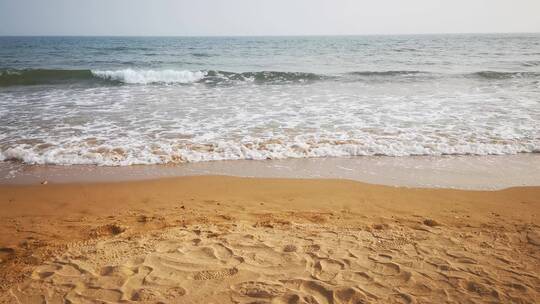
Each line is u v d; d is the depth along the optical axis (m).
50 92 13.67
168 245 3.77
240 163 6.87
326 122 9.32
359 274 3.24
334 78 17.64
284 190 5.66
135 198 5.36
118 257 3.55
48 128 8.69
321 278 3.18
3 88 14.53
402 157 7.14
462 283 3.11
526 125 8.95
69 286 3.10
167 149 7.42
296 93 13.62
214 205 5.09
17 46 52.34
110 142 7.77
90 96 12.88
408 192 5.58
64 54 34.81
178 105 11.42
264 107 11.13
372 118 9.70
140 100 12.21
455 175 6.28
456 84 15.69
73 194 5.49
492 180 6.06
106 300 2.91
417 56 31.52
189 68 22.39
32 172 6.32
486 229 4.22
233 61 27.75
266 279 3.17
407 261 3.45
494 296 2.95
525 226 4.32
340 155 7.28
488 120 9.41
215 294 2.97
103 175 6.25
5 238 4.08
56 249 3.77
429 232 4.12
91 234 4.17
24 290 3.07
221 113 10.33
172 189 5.69
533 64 23.42
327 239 3.92
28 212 4.86
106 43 66.50
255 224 4.39
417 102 11.77
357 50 40.81
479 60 26.80
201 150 7.39
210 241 3.86
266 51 40.09
